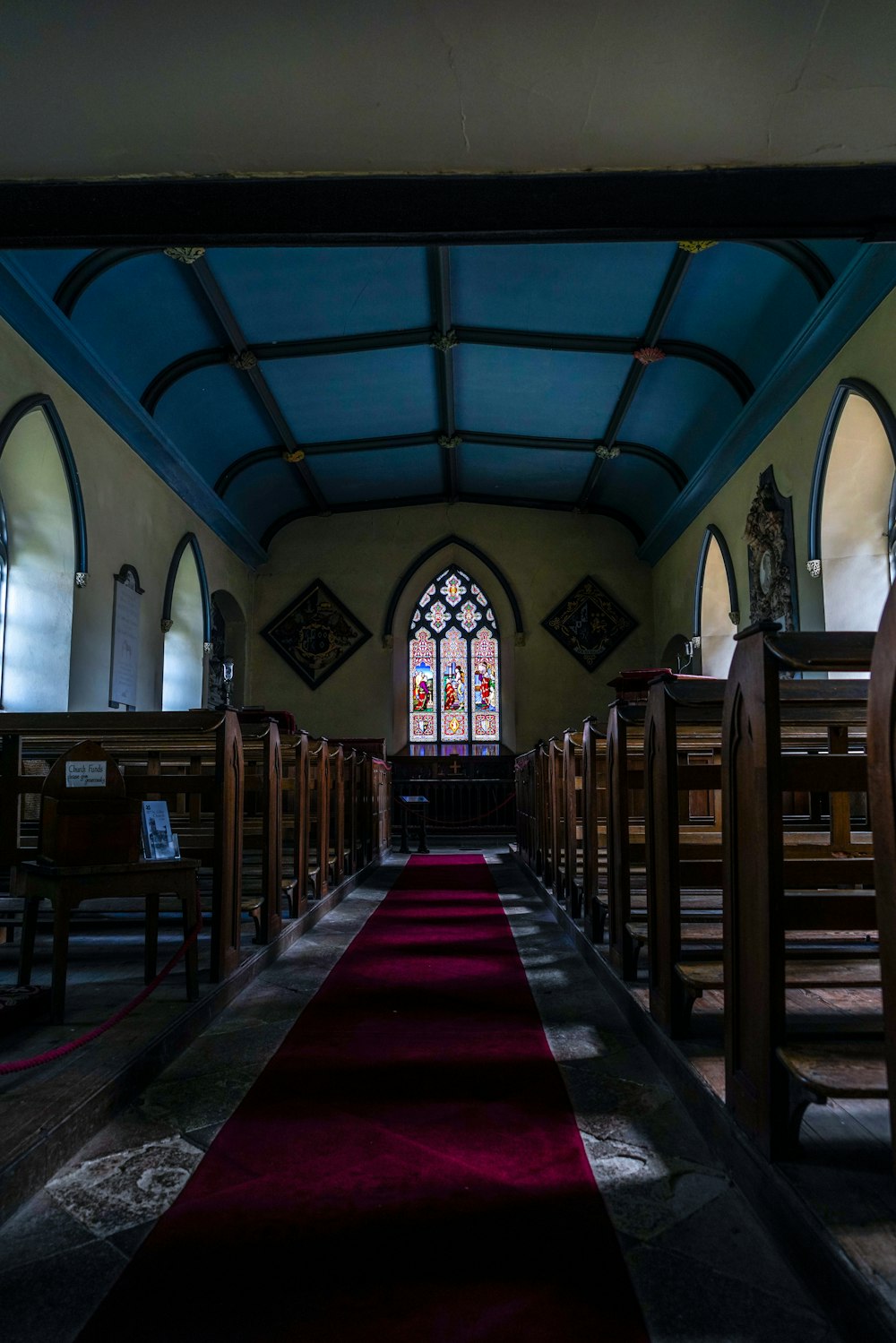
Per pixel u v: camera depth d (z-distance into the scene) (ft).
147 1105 9.77
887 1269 5.45
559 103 12.53
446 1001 14.29
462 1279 6.33
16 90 12.29
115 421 37.68
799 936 13.84
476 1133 8.95
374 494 60.75
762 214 13.93
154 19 11.16
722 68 11.93
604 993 14.83
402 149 13.35
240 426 47.65
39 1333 5.77
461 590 63.93
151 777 14.17
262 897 17.06
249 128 12.96
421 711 62.69
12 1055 10.16
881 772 5.61
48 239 14.20
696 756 19.49
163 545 44.11
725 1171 8.11
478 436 52.75
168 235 14.14
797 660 7.27
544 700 60.90
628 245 33.50
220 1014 13.39
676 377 42.73
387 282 36.91
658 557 59.52
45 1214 7.33
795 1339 5.68
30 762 22.81
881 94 12.36
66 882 11.60
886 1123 7.91
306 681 61.16
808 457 34.47
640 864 17.75
